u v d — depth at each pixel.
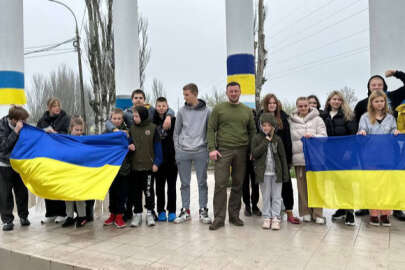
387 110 5.17
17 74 7.39
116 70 7.62
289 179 5.09
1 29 7.21
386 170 4.96
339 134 5.34
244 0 7.44
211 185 10.09
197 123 5.41
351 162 5.08
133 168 5.31
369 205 4.96
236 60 7.52
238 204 5.22
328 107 5.73
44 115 5.73
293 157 5.35
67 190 4.96
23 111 5.27
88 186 5.00
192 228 5.09
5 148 5.18
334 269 3.44
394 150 4.96
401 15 6.17
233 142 5.09
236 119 5.11
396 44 6.21
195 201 7.31
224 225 5.20
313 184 5.21
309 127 5.32
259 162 4.98
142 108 5.27
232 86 5.07
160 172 5.59
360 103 5.67
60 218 5.74
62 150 5.20
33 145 5.21
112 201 5.47
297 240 4.39
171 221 5.56
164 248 4.19
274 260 3.71
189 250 4.09
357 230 4.83
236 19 7.46
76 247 4.33
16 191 5.46
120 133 5.29
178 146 5.45
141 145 5.27
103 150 5.25
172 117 5.69
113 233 4.94
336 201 5.09
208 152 5.47
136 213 5.38
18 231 5.18
